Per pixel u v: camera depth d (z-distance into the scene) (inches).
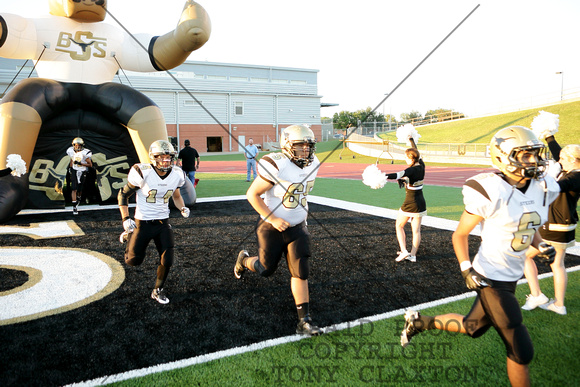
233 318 140.9
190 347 120.6
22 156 304.3
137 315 143.0
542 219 94.0
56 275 184.4
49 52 323.3
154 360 113.1
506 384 103.3
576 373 106.1
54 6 326.6
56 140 351.3
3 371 106.9
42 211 347.9
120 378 104.3
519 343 91.2
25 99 305.6
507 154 90.0
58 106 325.4
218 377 105.5
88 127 357.1
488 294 95.2
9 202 293.0
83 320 138.6
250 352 118.0
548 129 153.3
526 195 92.7
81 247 232.4
